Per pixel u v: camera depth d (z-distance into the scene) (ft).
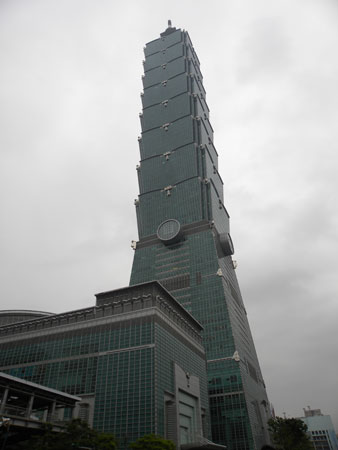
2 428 188.14
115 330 341.21
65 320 376.27
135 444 225.76
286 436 355.36
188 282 647.15
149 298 351.25
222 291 611.47
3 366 371.56
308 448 350.23
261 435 512.63
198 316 600.39
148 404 286.46
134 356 316.40
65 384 330.34
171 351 342.44
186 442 320.91
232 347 548.31
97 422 294.25
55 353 354.95
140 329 330.95
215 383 523.29
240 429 474.90
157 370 303.89
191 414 348.59
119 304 360.48
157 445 223.71
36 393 219.00
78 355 342.03
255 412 526.57
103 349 333.62
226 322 576.61
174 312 384.47
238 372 520.83
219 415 495.41
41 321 388.57
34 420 197.77
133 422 283.18
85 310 371.76
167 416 305.32
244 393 500.74
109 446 199.82
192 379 364.58
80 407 307.37
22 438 205.16
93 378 322.14
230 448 466.29
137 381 301.43
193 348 402.11
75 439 182.39
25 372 356.18
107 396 304.50
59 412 305.94
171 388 318.24
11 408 214.69
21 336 385.09
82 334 354.13
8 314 552.82
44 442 175.63
